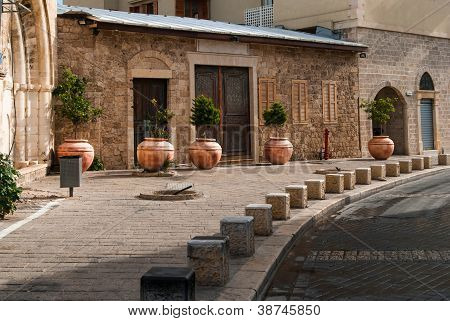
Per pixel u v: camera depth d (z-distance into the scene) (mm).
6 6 12625
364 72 22453
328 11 22969
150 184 12758
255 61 19266
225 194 11281
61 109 15281
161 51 17125
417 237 7613
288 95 20141
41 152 14578
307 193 10969
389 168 15695
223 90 18719
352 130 22109
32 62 14500
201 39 17891
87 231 7508
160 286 3963
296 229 7801
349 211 10242
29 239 7008
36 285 5121
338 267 6066
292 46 19844
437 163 20641
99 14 17312
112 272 5547
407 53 24094
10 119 13609
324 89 21172
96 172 15008
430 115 25344
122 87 16453
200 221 8242
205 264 5027
